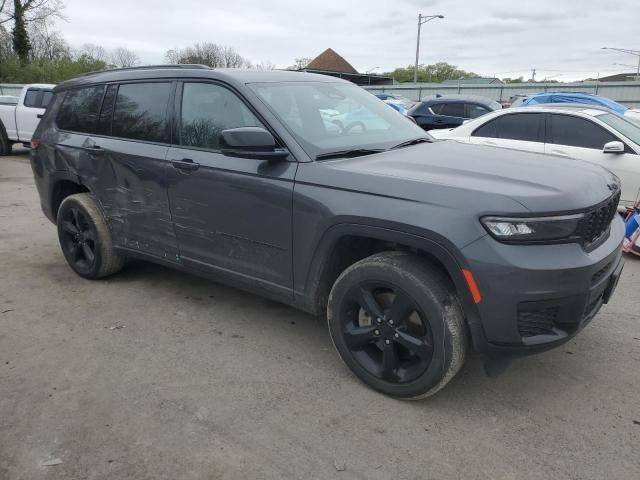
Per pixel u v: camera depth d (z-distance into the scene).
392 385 2.95
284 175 3.13
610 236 3.01
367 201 2.80
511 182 2.69
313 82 3.93
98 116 4.42
